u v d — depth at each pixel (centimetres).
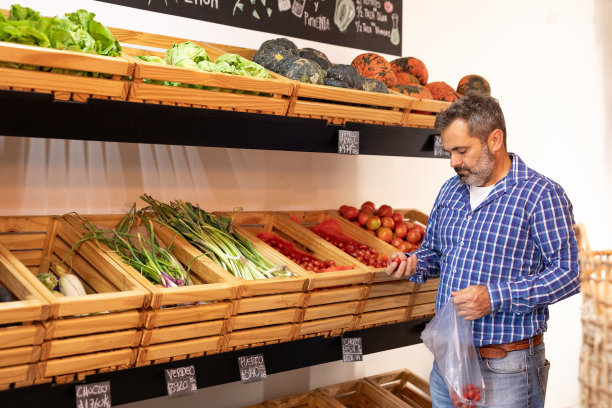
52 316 177
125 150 271
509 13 404
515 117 420
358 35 335
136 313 192
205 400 303
